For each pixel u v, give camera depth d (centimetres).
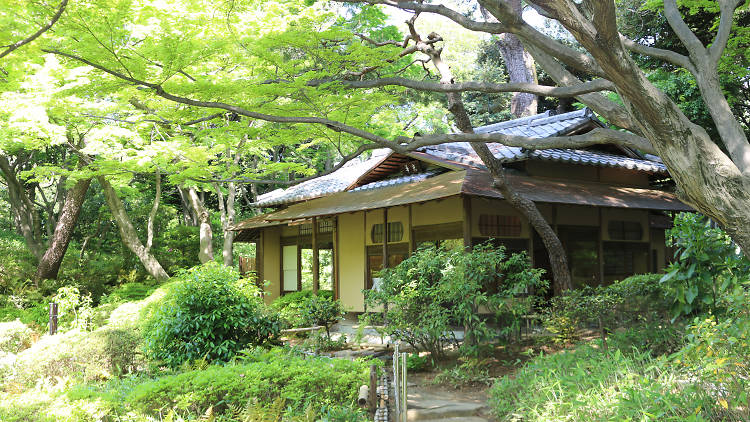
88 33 749
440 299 888
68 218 1831
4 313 1539
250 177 1407
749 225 458
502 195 1048
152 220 1950
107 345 875
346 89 859
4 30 755
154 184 2666
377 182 1500
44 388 674
